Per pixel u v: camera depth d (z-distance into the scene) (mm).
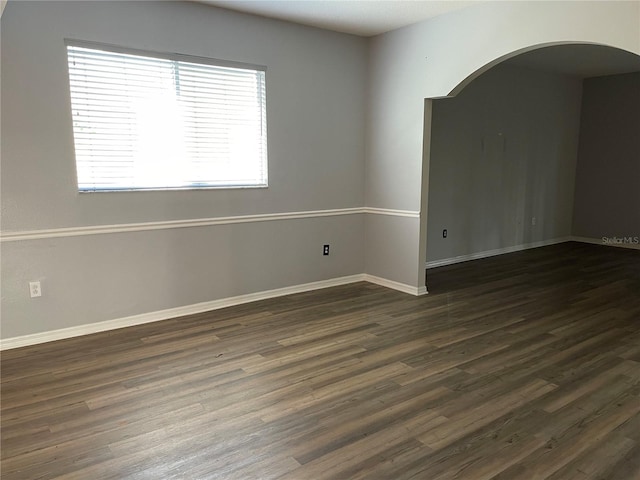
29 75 3127
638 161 7082
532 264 6086
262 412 2467
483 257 6543
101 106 3449
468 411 2475
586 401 2574
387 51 4637
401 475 1965
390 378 2855
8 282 3219
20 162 3164
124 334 3562
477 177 6246
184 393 2670
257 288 4453
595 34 3082
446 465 2027
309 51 4445
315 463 2047
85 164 3443
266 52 4172
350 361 3098
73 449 2150
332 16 4090
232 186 4164
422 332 3627
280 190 4461
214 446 2170
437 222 5871
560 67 6559
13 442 2201
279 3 3736
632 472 1979
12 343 3279
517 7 3510
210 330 3654
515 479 1934
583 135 7680
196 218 3988
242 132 4180
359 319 3926
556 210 7617
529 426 2326
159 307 3889
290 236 4598
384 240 4949
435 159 5680
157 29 3586
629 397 2615
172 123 3793
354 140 4922
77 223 3430
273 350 3275
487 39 3742
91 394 2652
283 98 4344
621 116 7195
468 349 3295
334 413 2457
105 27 3365
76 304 3498
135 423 2363
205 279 4113
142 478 1953
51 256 3355
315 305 4305
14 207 3180
